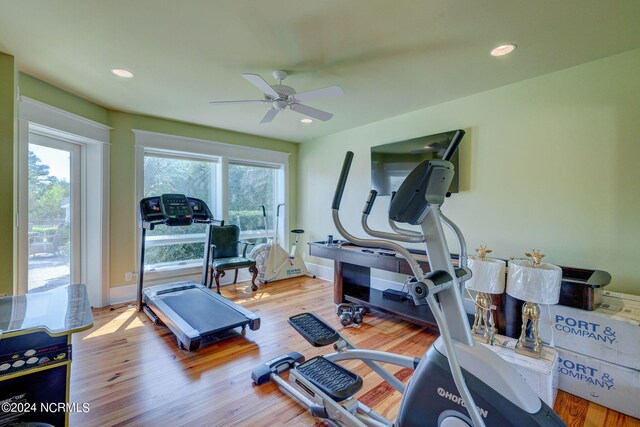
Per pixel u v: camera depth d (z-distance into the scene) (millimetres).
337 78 2674
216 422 1686
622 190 2268
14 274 2270
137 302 3510
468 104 3104
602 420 1726
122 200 3682
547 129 2611
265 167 5137
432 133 3408
